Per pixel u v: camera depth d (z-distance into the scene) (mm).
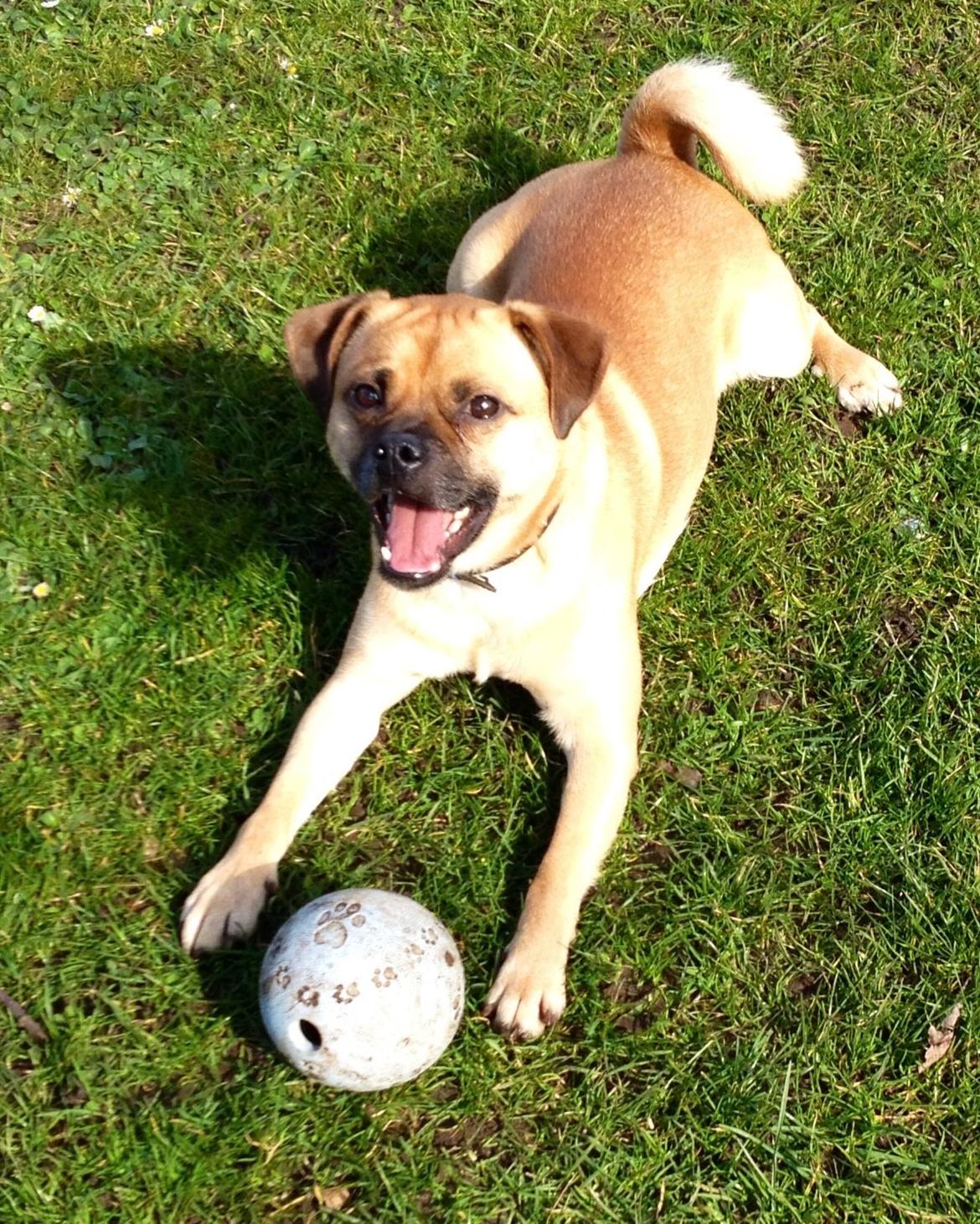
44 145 1588
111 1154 1124
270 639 1328
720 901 1244
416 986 1067
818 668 1360
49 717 1273
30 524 1352
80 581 1335
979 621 1383
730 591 1398
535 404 1193
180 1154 1128
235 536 1364
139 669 1300
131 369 1442
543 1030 1180
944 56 1753
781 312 1465
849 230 1608
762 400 1504
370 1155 1145
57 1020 1166
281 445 1427
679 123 1450
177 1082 1158
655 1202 1142
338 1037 1052
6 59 1643
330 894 1097
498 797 1283
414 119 1648
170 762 1268
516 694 1331
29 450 1391
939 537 1434
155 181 1573
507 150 1633
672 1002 1210
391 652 1250
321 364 1233
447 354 1179
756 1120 1166
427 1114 1162
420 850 1257
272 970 1071
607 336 1188
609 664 1246
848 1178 1159
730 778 1305
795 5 1768
